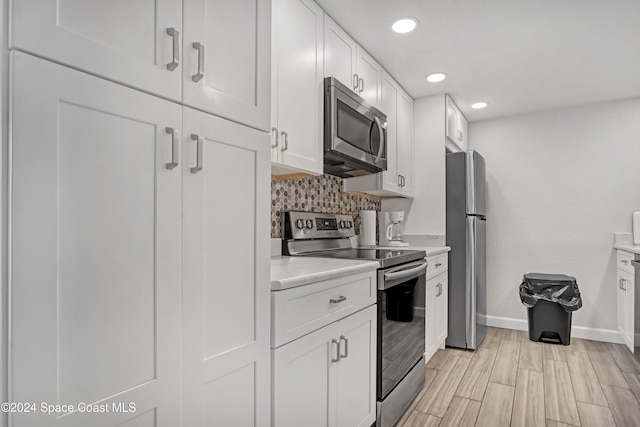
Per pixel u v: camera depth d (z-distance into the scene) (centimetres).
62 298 69
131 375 79
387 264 192
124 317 78
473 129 395
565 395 228
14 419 63
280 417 120
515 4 190
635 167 330
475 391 234
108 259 76
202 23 96
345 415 157
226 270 102
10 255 63
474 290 307
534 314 330
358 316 167
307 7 183
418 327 229
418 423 197
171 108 88
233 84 106
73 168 71
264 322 114
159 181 85
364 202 318
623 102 334
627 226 333
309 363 135
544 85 298
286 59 168
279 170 190
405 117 307
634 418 201
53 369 67
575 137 351
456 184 314
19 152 63
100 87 75
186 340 91
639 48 235
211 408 97
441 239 315
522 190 371
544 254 362
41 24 66
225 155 103
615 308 334
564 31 215
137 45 81
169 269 87
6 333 62
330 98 195
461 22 207
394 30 216
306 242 230
